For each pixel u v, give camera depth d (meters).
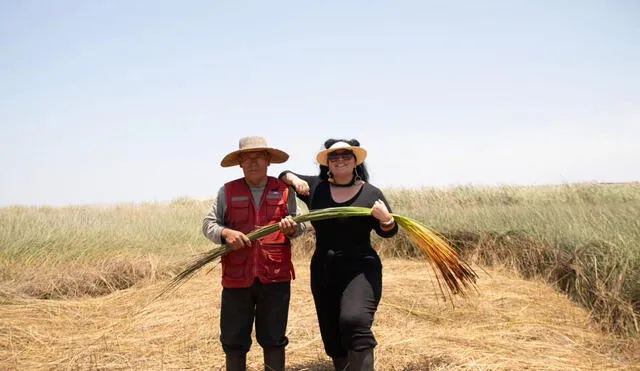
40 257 10.15
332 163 4.01
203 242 13.42
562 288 7.80
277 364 3.95
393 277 8.57
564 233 8.78
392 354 4.84
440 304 6.81
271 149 3.90
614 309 6.03
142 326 6.11
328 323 4.07
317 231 4.09
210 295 7.50
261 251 3.88
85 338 5.77
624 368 4.64
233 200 3.95
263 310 3.93
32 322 6.38
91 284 8.54
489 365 4.50
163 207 21.67
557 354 4.96
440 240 3.93
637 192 15.98
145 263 9.61
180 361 4.87
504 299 7.07
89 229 12.80
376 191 4.12
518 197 17.06
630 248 6.88
